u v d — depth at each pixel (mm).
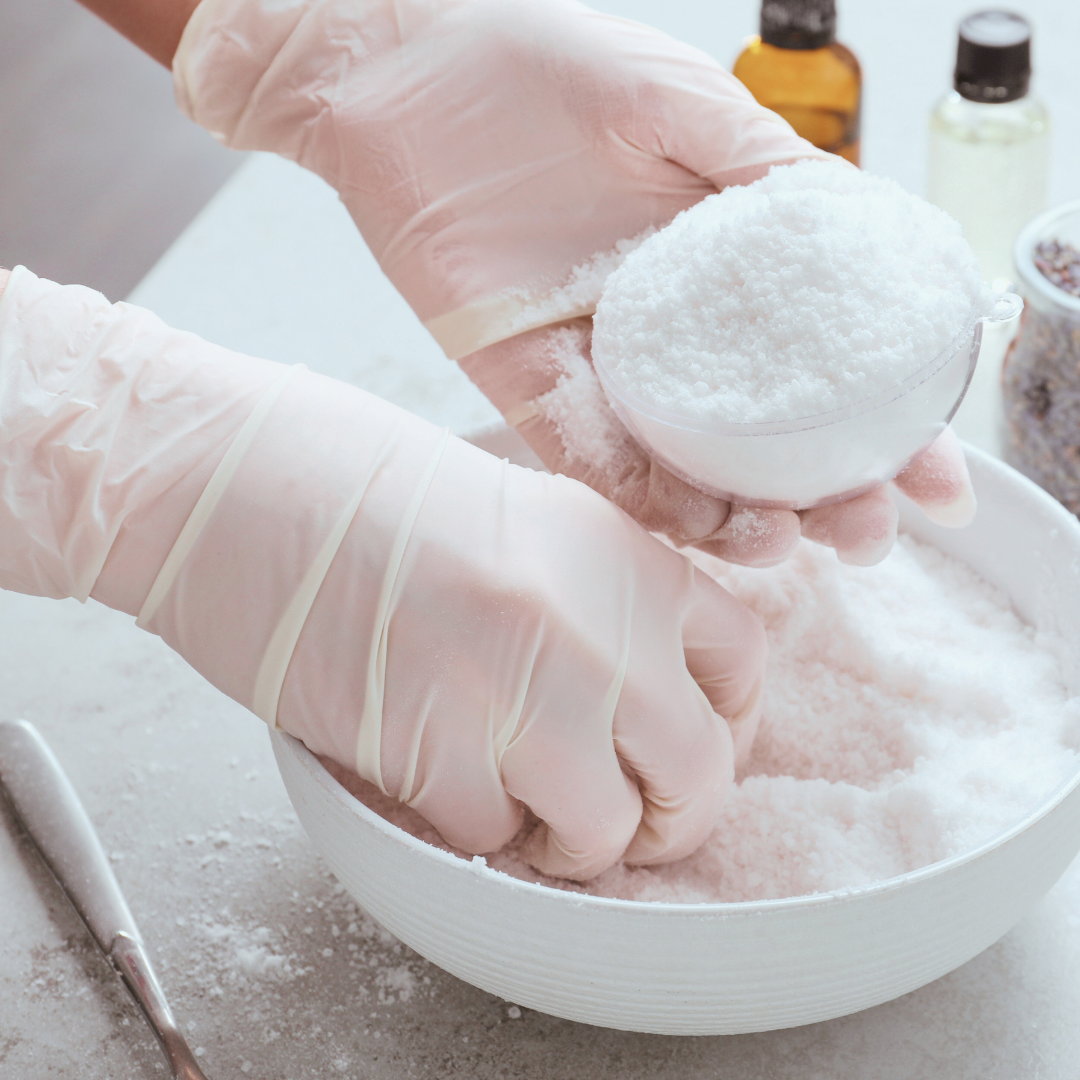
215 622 698
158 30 793
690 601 710
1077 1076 688
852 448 670
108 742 790
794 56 885
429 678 689
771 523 699
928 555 771
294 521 692
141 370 704
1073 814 667
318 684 695
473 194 763
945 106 889
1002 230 893
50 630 828
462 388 885
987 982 708
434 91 767
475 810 705
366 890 681
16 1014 722
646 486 723
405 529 692
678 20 1037
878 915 648
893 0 1058
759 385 675
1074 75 984
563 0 770
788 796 722
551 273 758
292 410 705
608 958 655
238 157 1673
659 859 717
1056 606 733
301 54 777
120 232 1592
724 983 656
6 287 710
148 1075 707
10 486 693
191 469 697
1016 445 813
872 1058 695
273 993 720
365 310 927
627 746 698
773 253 683
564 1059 700
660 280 695
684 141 753
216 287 947
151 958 730
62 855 744
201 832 762
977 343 685
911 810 707
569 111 755
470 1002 713
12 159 1711
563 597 692
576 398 737
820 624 752
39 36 1896
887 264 679
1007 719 725
